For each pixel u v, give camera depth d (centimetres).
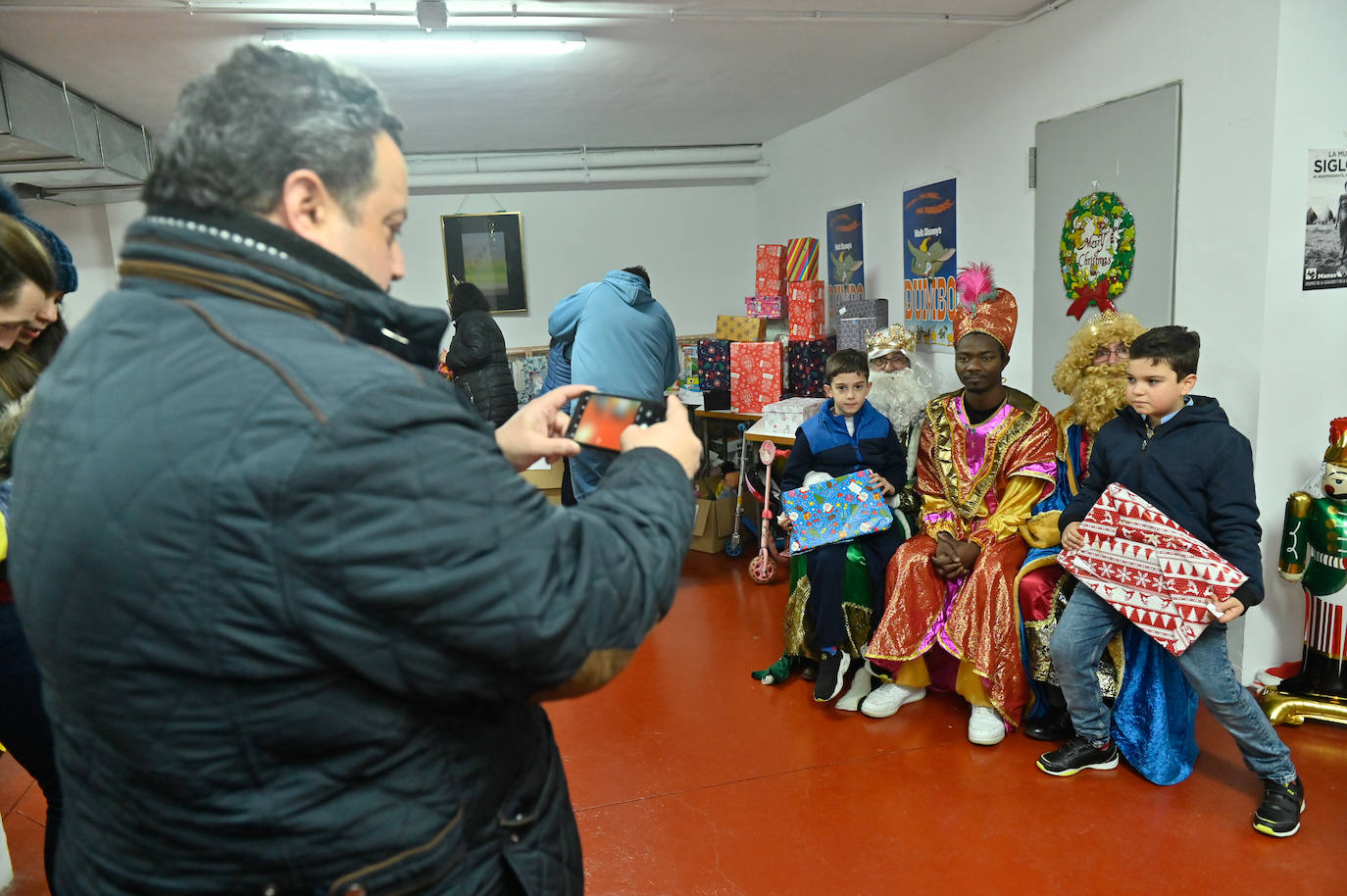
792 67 415
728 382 527
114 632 68
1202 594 215
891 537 306
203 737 70
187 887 75
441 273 647
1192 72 281
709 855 222
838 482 306
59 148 381
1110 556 231
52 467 69
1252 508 217
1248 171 266
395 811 76
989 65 376
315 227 78
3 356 153
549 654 73
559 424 114
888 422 327
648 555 81
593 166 616
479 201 640
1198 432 223
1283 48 254
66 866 82
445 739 79
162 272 75
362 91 80
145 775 72
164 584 66
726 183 664
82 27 309
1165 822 223
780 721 292
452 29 336
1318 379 278
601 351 321
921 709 296
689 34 355
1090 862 210
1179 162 289
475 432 75
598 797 251
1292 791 219
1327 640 263
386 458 67
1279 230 263
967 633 271
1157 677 241
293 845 74
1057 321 350
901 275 466
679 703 308
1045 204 350
